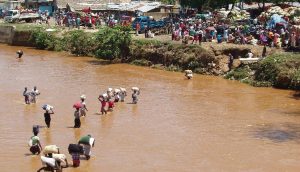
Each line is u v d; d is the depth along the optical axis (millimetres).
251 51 57969
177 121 38438
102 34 69625
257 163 29531
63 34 79750
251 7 92625
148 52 64188
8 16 99250
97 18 85938
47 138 33469
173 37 65500
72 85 50938
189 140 33750
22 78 54312
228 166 28938
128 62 65688
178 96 47000
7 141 32688
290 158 30516
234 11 76875
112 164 28828
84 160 29391
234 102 45062
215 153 31188
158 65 62344
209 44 60688
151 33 70562
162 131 35719
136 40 66750
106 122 37781
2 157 29625
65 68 61281
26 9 108125
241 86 52312
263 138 34562
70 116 39219
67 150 31047
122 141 33188
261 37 60062
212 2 88000
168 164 29047
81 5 100938
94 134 34625
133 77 56125
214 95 47750
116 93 44406
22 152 30578
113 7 94938
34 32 82562
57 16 93000
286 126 37656
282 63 52562
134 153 30844
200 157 30406
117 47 67562
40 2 111438
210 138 34281
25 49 79688
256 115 40688
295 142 33781
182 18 79250
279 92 49656
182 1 89875
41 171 26672
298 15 69688
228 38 62594
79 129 35750
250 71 55281
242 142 33531
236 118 39656
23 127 36000
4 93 46750
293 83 50625
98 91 48344
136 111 41250
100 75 56938
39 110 40906
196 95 47594
